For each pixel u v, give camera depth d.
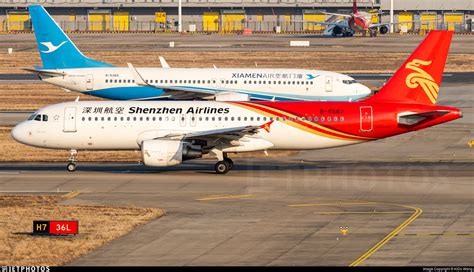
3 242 151.12
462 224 166.38
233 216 173.75
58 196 191.75
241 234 158.50
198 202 187.00
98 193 195.50
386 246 149.38
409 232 159.75
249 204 185.25
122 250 146.62
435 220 169.88
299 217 172.88
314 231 161.00
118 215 173.12
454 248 147.88
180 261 139.62
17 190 198.12
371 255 143.25
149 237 155.88
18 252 144.75
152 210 177.88
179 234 158.38
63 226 155.50
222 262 139.00
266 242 152.62
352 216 173.75
